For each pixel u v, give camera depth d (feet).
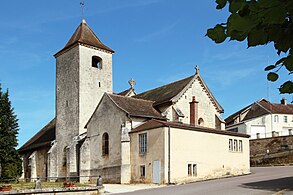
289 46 7.08
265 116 219.41
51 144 158.30
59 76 160.76
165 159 102.22
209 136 114.32
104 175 121.39
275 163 156.66
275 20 6.49
